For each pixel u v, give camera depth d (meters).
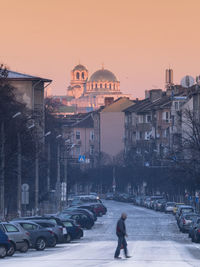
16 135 126.62
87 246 91.12
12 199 152.00
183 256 73.44
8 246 73.25
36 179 137.62
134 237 111.12
